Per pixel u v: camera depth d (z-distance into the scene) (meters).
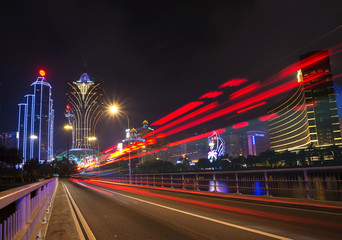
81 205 13.40
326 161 156.62
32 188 4.08
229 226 7.17
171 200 14.55
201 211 10.11
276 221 7.76
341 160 153.50
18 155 107.31
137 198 16.31
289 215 8.79
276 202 12.47
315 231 6.42
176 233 6.57
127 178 40.75
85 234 6.73
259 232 6.38
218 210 10.27
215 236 6.13
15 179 81.69
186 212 9.95
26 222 3.90
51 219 8.66
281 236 5.96
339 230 6.51
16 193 2.82
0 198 2.08
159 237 6.23
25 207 3.71
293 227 6.90
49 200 11.02
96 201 15.25
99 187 32.56
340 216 8.50
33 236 4.24
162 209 10.99
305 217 8.38
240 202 12.81
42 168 146.00
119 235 6.58
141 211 10.62
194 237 6.12
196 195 17.52
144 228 7.31
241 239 5.79
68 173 177.25
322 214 8.89
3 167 104.00
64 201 14.55
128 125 41.75
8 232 2.73
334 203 10.78
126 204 13.27
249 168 173.62
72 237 6.20
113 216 9.61
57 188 30.19
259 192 31.94
